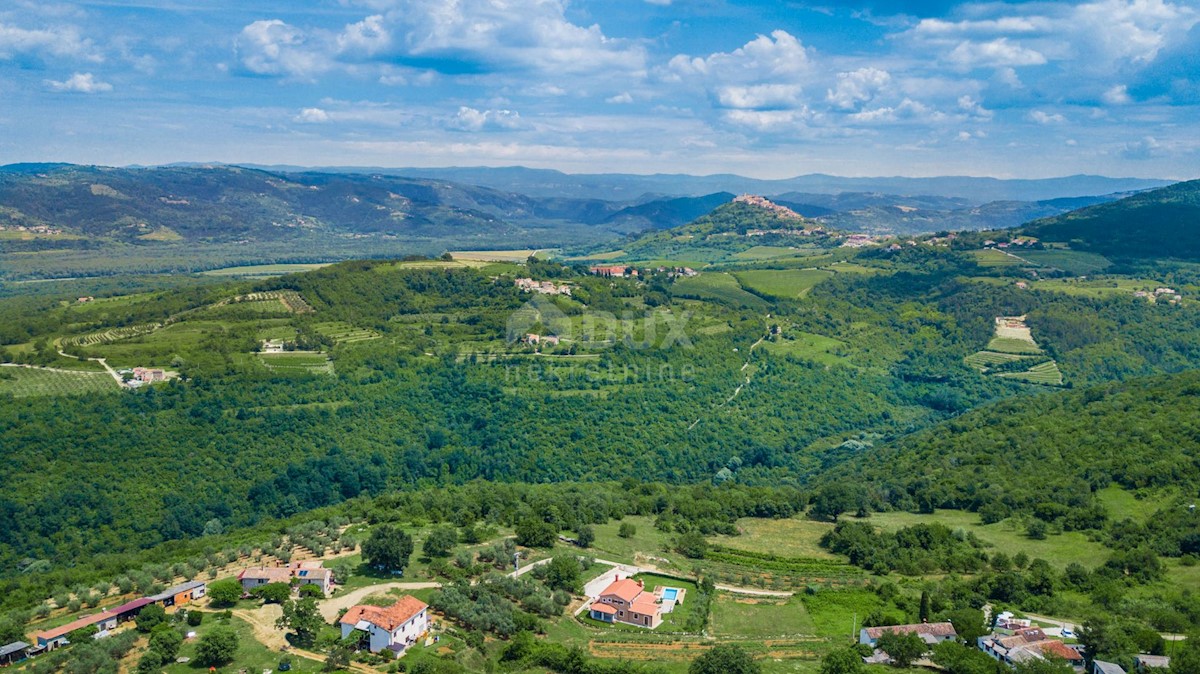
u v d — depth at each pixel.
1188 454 141.38
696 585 112.75
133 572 103.31
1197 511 121.19
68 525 152.00
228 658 78.50
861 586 112.50
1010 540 126.75
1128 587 104.81
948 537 127.31
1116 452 149.50
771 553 129.12
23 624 87.31
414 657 81.69
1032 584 105.69
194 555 114.81
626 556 123.19
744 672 79.94
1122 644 82.81
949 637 90.25
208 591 95.31
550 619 97.19
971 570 115.62
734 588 113.06
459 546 117.31
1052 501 137.88
